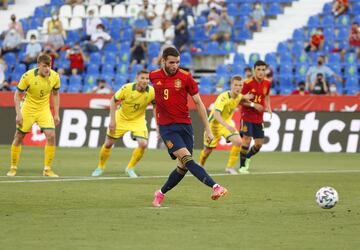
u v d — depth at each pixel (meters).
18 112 32.84
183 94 22.69
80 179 31.67
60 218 20.53
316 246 16.88
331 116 51.03
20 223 19.64
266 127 52.12
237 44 66.81
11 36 70.69
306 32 65.12
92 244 16.88
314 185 30.16
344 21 64.62
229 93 35.53
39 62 32.84
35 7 77.75
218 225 19.62
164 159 44.59
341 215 21.52
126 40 69.88
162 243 17.06
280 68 61.44
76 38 71.50
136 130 33.66
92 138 54.53
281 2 68.12
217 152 51.41
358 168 39.25
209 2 69.12
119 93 33.25
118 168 37.94
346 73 60.12
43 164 39.56
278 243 17.20
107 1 74.06
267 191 27.77
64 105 55.47
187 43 65.62
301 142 51.41
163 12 69.75
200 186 29.06
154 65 63.81
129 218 20.66
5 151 49.22
